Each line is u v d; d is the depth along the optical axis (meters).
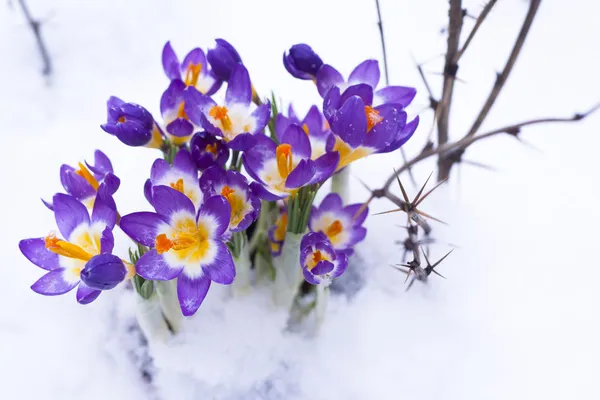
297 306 0.48
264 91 0.67
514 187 0.59
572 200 0.59
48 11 0.76
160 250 0.39
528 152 0.62
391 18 0.75
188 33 0.74
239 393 0.48
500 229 0.56
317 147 0.45
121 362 0.49
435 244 0.55
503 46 0.72
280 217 0.48
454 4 0.46
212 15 0.76
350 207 0.47
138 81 0.70
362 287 0.52
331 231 0.47
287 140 0.41
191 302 0.39
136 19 0.75
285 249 0.45
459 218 0.57
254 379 0.48
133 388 0.48
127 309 0.51
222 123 0.42
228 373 0.48
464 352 0.50
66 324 0.51
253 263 0.51
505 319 0.51
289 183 0.39
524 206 0.58
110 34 0.74
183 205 0.40
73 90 0.68
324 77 0.44
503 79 0.48
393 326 0.51
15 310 0.52
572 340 0.50
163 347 0.48
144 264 0.40
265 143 0.42
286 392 0.48
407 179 0.59
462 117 0.65
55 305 0.52
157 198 0.39
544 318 0.51
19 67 0.70
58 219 0.41
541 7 0.75
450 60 0.48
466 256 0.54
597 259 0.55
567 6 0.75
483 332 0.51
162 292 0.44
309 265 0.43
